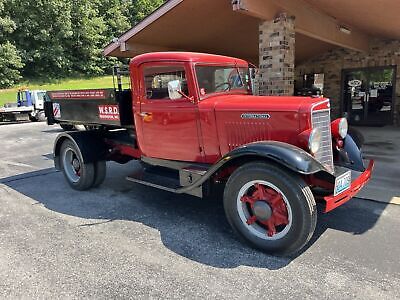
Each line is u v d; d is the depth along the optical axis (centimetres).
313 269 304
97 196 526
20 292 283
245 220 348
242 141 379
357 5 707
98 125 541
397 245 342
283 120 351
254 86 503
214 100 402
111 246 358
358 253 329
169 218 431
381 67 1256
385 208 438
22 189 579
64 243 368
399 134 1033
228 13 738
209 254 338
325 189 352
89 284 291
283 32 655
